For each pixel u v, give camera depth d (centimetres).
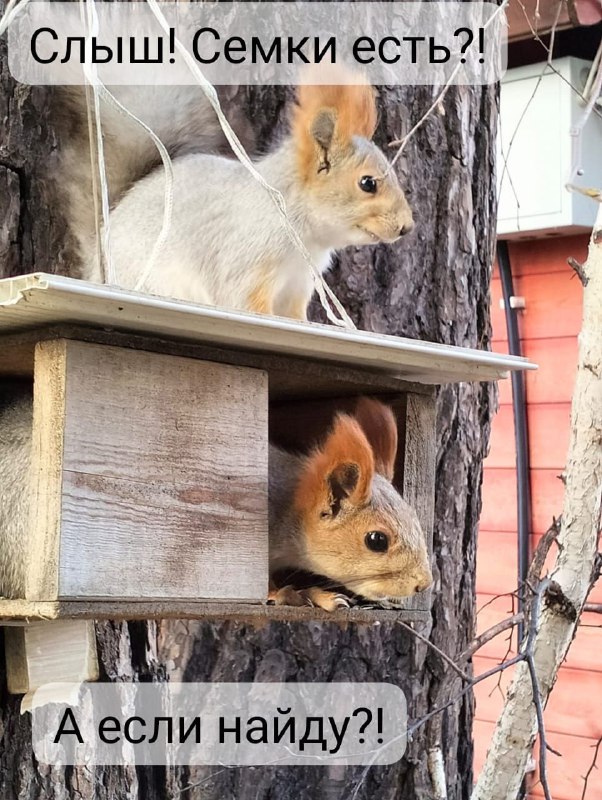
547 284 127
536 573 78
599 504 76
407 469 69
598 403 76
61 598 56
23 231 73
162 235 59
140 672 78
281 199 63
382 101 85
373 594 64
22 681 70
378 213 71
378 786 86
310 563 65
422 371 68
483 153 90
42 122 73
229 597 61
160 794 79
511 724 76
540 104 115
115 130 73
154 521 59
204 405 61
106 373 58
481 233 90
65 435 57
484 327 90
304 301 75
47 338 57
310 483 65
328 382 67
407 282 86
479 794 77
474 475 89
